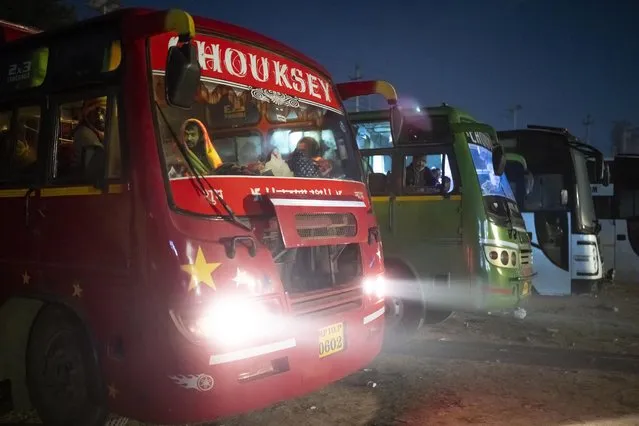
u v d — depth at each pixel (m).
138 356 3.52
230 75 4.38
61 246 3.99
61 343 4.13
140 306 3.51
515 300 7.50
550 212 11.07
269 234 3.91
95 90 3.97
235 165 4.07
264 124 5.11
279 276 3.83
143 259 3.51
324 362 4.11
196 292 3.41
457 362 6.52
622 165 14.06
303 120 5.09
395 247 7.67
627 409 4.97
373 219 4.95
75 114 4.26
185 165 3.70
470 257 7.26
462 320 8.95
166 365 3.39
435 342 7.54
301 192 4.27
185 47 3.49
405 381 5.79
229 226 3.66
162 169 3.56
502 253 7.33
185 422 3.45
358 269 4.65
